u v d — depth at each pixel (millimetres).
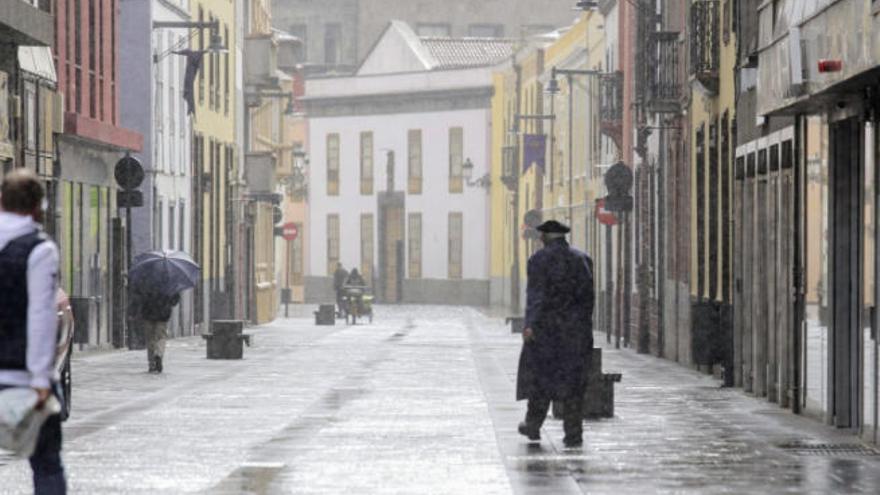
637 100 89312
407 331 115812
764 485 28891
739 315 55156
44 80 71562
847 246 40000
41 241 20688
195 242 111688
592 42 131500
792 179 45250
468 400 48344
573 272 35156
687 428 39344
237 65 132250
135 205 79125
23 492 27719
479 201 199125
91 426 39812
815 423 40875
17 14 59906
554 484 29000
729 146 60531
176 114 105000
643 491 28078
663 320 81125
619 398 49938
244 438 37000
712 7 64438
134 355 75562
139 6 95812
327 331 115125
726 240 60250
